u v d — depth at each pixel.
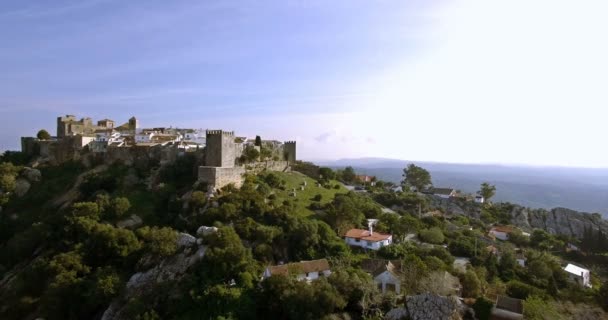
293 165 151.25
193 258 75.62
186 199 98.06
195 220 88.62
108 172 119.69
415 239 107.50
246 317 63.59
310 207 107.25
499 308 67.94
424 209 146.75
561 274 96.19
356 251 89.56
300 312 61.56
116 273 76.56
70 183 119.38
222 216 87.06
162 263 77.12
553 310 73.56
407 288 72.44
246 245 81.06
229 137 112.69
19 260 90.56
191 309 65.94
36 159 137.50
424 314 63.06
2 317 75.06
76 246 82.50
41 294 77.25
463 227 132.75
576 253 129.88
